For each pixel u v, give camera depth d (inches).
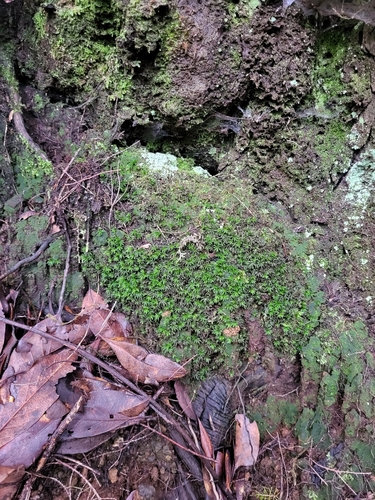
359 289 20.1
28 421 15.4
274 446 18.7
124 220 19.6
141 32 18.6
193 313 19.0
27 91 22.1
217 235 19.5
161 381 17.7
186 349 18.8
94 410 16.4
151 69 20.1
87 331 17.7
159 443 17.6
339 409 18.6
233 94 20.4
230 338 18.9
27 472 15.1
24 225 19.7
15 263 19.0
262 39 19.4
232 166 22.0
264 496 17.7
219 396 19.0
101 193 19.9
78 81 21.6
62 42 20.5
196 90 19.8
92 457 16.8
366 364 18.7
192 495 17.1
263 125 20.8
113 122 21.4
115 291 19.1
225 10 19.0
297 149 20.9
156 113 21.1
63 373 16.5
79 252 19.7
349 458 17.8
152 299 19.0
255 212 20.6
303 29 19.4
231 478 17.7
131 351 17.7
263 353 19.8
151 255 19.1
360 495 17.3
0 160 20.0
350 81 19.8
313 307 19.7
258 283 19.5
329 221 20.9
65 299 19.2
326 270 20.5
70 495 15.8
